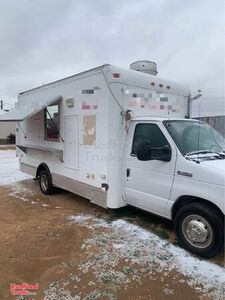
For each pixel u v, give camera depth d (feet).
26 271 12.23
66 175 22.30
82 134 19.99
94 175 19.03
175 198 14.60
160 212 15.65
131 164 17.12
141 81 18.35
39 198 24.18
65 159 22.29
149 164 15.92
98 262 12.94
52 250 14.14
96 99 18.43
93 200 19.29
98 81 18.19
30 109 24.41
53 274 11.95
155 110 19.19
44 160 25.59
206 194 13.10
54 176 24.12
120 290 10.90
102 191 18.38
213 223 12.92
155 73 21.16
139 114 18.24
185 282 11.48
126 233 16.24
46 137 25.16
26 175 35.09
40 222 18.15
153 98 19.01
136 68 20.77
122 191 17.88
